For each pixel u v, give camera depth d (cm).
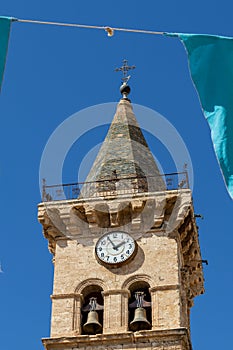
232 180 2477
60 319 5384
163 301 5347
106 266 5600
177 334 5097
